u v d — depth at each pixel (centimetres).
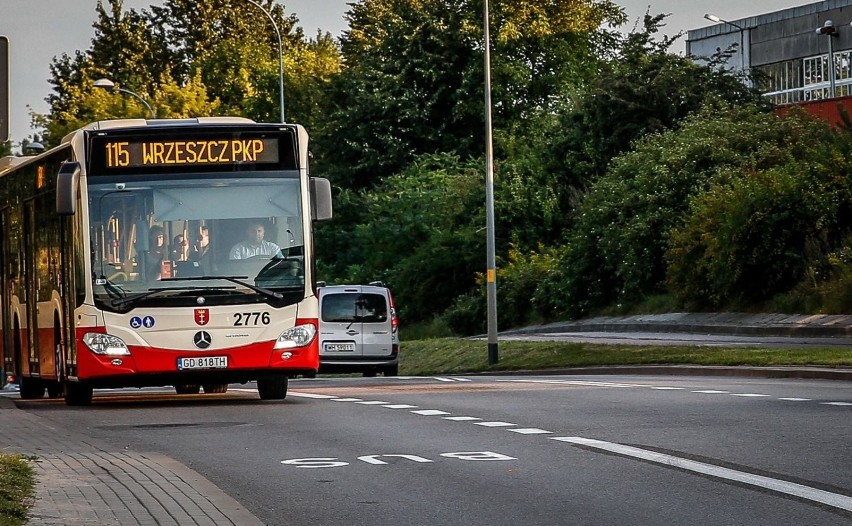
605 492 1288
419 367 4884
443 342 5162
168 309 2372
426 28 8831
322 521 1164
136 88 12262
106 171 2392
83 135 2405
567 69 9125
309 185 2442
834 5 11094
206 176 2406
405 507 1228
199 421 2084
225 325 2380
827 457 1483
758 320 4644
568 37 9350
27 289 2864
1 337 3200
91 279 2377
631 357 3684
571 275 6200
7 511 1126
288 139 2434
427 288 7438
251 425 1992
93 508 1195
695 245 5188
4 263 3116
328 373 4831
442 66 8831
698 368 3281
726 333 4553
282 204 2417
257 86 11731
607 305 6109
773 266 4881
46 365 2700
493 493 1297
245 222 2405
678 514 1162
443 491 1315
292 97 11319
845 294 4456
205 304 2378
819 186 4847
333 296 4444
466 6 8981
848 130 5350
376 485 1362
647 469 1427
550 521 1141
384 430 1878
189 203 2395
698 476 1370
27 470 1419
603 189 6062
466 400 2361
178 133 2405
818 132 5634
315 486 1362
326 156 8825
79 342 2383
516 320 6744
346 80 9081
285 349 2397
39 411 2388
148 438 1839
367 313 4444
